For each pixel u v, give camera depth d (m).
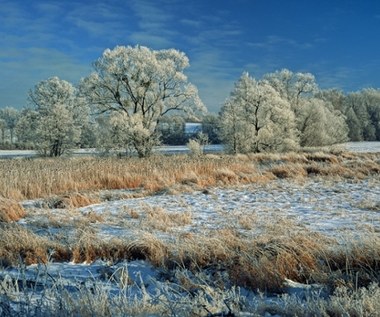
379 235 7.21
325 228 8.30
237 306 4.29
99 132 36.84
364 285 5.08
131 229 8.41
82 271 5.98
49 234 8.16
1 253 6.70
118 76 35.81
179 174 18.64
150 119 37.28
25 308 3.96
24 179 15.96
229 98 41.94
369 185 16.16
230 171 19.11
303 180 18.27
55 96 47.12
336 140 56.62
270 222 8.77
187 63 36.72
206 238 6.77
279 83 51.19
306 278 5.48
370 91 90.44
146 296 4.34
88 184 17.03
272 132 40.03
